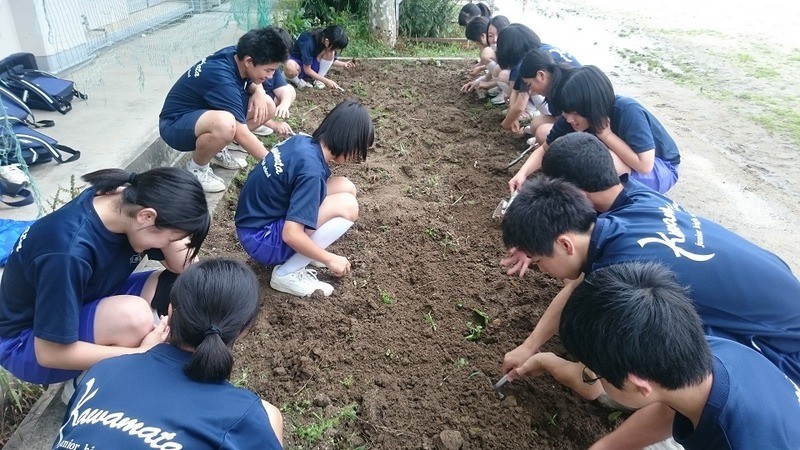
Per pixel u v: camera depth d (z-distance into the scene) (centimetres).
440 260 332
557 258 205
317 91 589
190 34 691
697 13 1179
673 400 153
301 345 265
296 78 587
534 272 323
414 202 390
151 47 634
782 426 150
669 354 141
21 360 203
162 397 140
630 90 660
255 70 360
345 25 802
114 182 197
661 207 223
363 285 306
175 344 154
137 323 213
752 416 148
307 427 224
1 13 488
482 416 234
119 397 140
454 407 238
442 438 219
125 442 130
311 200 275
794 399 159
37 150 361
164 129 374
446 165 447
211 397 145
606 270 162
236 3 671
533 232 201
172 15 716
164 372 147
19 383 231
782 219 395
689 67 767
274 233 287
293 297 293
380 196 396
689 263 198
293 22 745
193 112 364
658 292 149
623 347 143
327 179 309
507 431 229
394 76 651
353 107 282
